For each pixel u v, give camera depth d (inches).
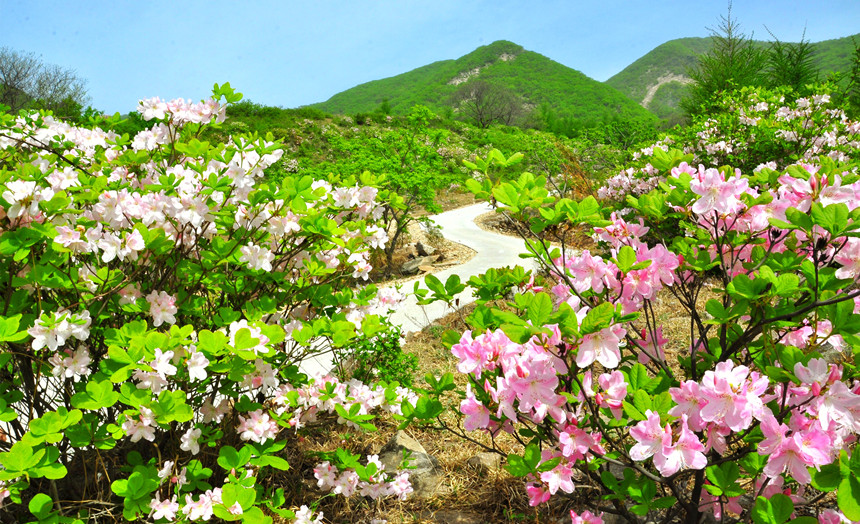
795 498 69.2
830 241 60.5
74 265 86.1
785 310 65.1
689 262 79.3
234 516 73.4
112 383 75.3
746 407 53.9
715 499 79.7
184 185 84.3
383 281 397.4
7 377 89.9
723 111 393.4
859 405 53.3
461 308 262.1
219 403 97.0
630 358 85.8
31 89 920.9
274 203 92.4
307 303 112.9
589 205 70.3
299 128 1277.1
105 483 93.4
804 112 299.1
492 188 73.6
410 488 104.0
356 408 95.5
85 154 115.8
